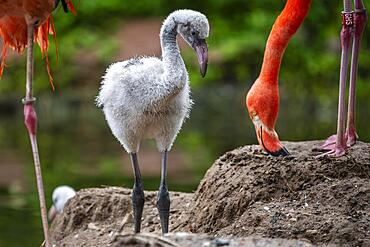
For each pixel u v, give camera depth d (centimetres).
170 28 951
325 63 2453
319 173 1006
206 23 953
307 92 2491
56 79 2659
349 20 1038
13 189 1550
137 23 2977
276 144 1024
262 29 2544
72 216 1193
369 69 2536
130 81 958
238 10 2730
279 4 2659
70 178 1620
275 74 1013
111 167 1728
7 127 2428
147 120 972
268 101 1010
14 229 1275
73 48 2653
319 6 2478
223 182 1048
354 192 973
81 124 2488
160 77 947
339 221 930
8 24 1012
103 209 1187
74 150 1984
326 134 1977
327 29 2542
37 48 2514
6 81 2608
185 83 953
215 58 2636
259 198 1000
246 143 1980
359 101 2433
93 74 2720
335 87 2472
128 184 1541
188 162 1748
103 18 2881
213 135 2136
